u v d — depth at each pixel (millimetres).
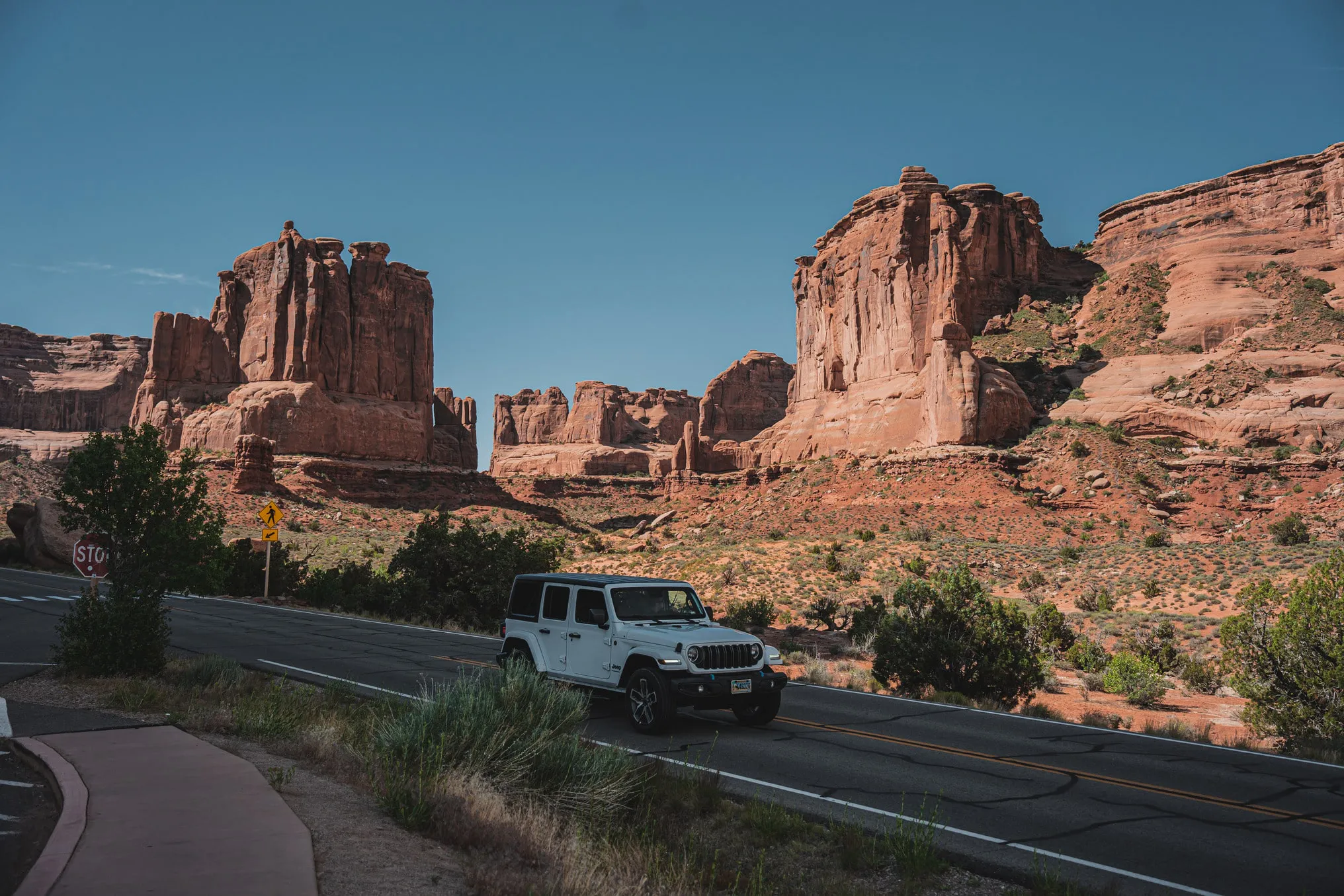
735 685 10641
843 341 127312
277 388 143750
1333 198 125312
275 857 4984
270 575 38094
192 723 9102
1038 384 109750
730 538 92438
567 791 7254
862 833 7000
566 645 11805
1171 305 122312
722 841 6777
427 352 171125
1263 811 7988
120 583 13383
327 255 156375
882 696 15570
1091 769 9617
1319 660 14336
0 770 7258
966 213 142000
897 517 83562
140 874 4664
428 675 15000
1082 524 76438
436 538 33844
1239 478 85062
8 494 104688
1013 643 17359
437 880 4941
